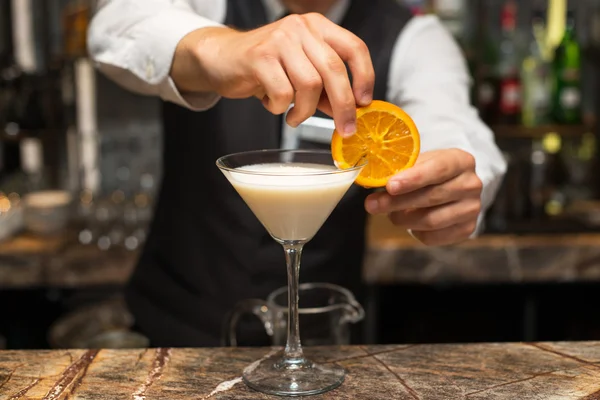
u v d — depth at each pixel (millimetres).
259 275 2029
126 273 2898
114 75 1538
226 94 1223
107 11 1438
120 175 3562
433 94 1835
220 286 2047
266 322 1285
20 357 1227
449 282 2961
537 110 3438
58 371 1173
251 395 1095
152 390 1109
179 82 1362
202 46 1232
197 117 1990
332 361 1216
